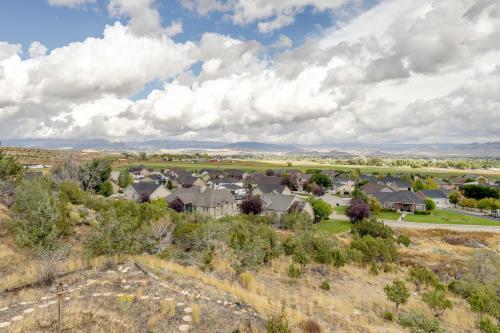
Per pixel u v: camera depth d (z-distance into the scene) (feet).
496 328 60.75
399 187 361.51
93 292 47.96
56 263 57.06
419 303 81.25
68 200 106.63
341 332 52.75
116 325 38.68
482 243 166.50
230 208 239.91
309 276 94.12
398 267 116.47
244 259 78.13
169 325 40.09
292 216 177.58
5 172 107.14
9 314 39.83
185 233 95.35
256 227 123.75
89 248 63.21
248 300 53.06
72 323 38.22
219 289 55.98
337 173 497.87
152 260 66.23
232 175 467.93
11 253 63.21
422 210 252.83
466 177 467.11
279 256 111.45
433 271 118.32
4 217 77.10
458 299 90.74
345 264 109.50
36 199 68.49
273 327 39.04
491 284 101.50
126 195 261.24
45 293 47.14
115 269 58.75
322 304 68.80
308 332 46.62
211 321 41.78
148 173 471.62
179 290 51.34
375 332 54.95
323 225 199.82
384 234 153.07
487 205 256.52
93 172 214.48
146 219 102.01
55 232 63.93
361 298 79.92
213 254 94.12
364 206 202.18
